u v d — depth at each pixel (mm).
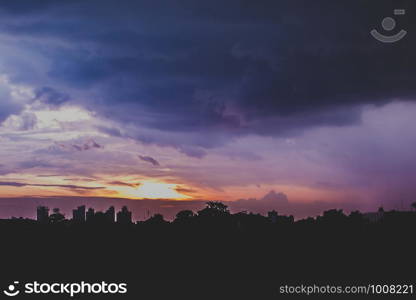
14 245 73000
